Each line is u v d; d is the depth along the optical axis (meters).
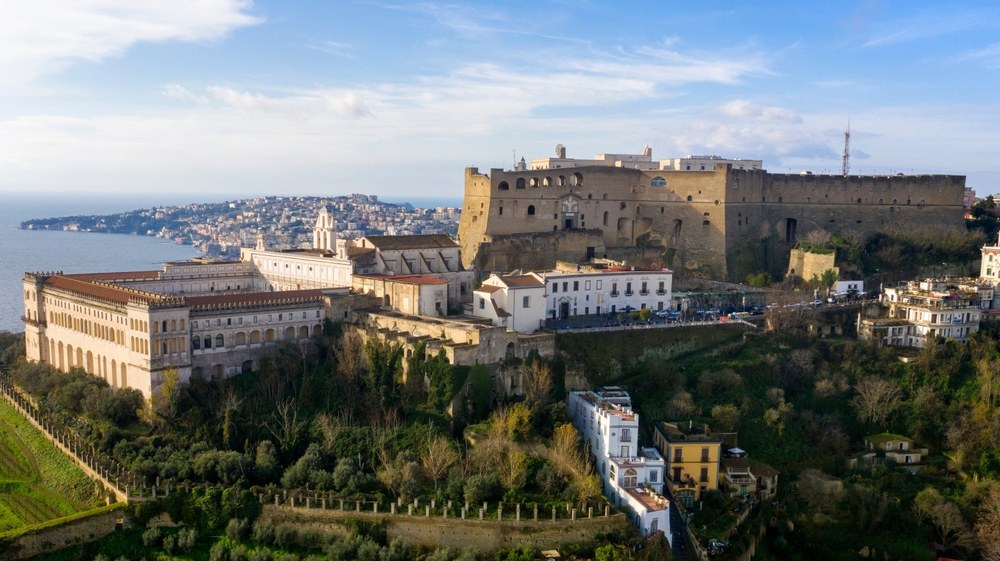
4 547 117.44
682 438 146.75
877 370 182.88
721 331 189.25
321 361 168.12
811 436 164.12
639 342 178.25
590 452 147.75
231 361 162.88
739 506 142.00
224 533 124.00
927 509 145.38
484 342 153.88
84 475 140.62
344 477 129.50
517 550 120.06
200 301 161.38
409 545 121.00
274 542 122.06
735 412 158.50
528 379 155.88
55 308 187.12
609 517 125.06
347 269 197.38
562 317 188.50
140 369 154.00
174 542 122.50
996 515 140.00
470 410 150.38
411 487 127.19
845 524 145.38
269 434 144.12
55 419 159.50
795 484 151.62
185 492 127.94
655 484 137.88
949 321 187.88
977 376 175.12
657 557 122.88
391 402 150.62
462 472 131.88
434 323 162.12
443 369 149.38
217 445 142.12
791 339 190.12
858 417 171.38
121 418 152.25
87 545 122.06
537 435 143.62
